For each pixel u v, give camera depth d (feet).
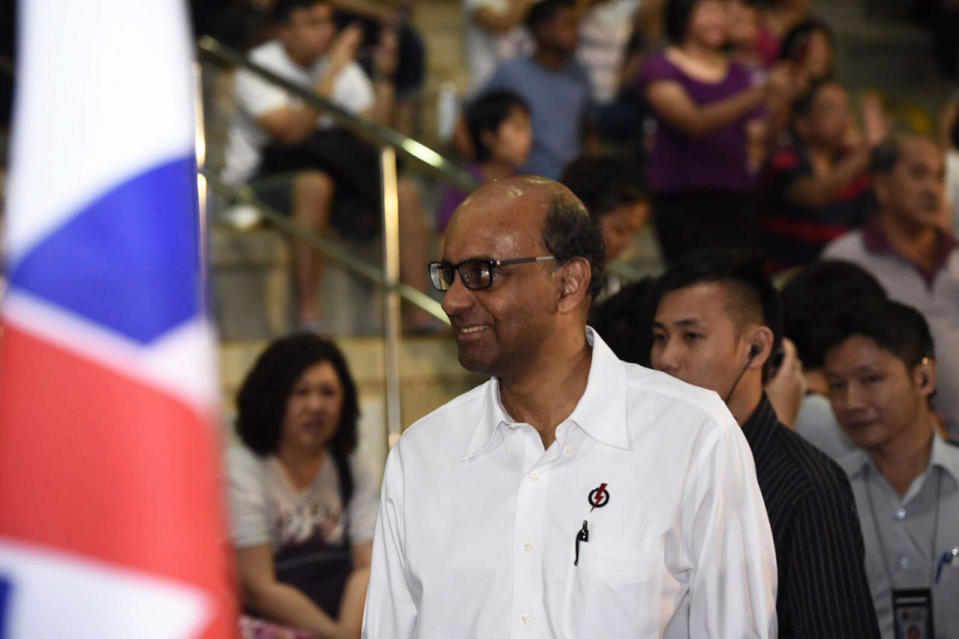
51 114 5.59
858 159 26.30
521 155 24.75
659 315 12.42
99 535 5.40
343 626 18.53
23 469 5.41
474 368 9.77
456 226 9.73
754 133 28.07
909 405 14.24
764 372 12.73
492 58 31.73
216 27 29.04
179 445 5.54
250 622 17.98
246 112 26.40
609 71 34.06
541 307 9.64
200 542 5.56
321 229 25.73
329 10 26.81
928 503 14.42
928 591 14.12
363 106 27.99
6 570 5.37
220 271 24.66
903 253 23.08
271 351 18.80
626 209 17.60
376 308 26.66
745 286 12.19
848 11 50.14
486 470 9.97
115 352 5.50
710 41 25.71
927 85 48.91
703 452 9.55
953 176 27.78
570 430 9.80
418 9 39.78
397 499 10.39
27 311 5.48
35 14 5.65
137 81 5.66
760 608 9.50
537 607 9.43
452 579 9.75
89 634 5.36
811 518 10.78
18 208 5.56
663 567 9.30
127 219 5.58
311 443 18.69
